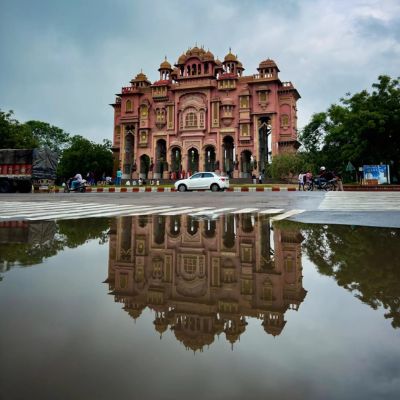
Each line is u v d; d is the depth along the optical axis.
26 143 48.44
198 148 53.22
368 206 9.90
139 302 2.09
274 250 3.86
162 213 8.63
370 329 1.64
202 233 5.22
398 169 38.03
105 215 8.23
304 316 1.83
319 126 52.91
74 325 1.71
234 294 2.25
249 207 10.30
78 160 65.06
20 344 1.49
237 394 1.12
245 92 51.41
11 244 4.34
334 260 3.32
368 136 34.25
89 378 1.22
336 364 1.31
